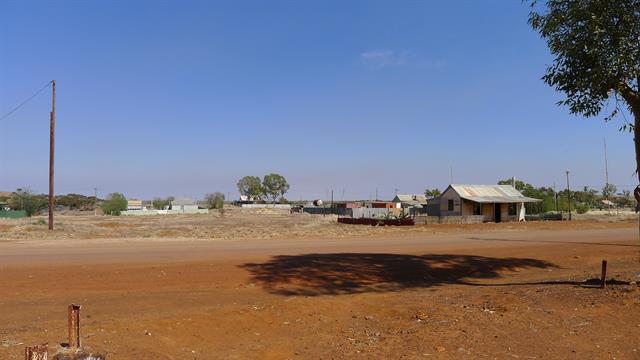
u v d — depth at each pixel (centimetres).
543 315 855
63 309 1014
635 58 1027
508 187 5725
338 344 712
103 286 1323
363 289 1358
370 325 809
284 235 3341
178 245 2422
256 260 1786
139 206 12412
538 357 672
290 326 794
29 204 8206
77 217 7169
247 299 1160
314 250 2203
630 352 694
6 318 920
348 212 7238
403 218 4762
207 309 870
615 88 1070
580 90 1120
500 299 970
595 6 1045
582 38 1061
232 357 655
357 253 2058
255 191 16125
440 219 4822
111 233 3388
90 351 604
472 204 5300
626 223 4719
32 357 510
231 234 3409
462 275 1647
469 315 849
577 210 6994
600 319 834
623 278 1211
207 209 11750
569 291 1038
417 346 701
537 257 2039
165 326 742
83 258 1831
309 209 9231
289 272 1557
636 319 830
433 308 900
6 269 1525
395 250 2222
